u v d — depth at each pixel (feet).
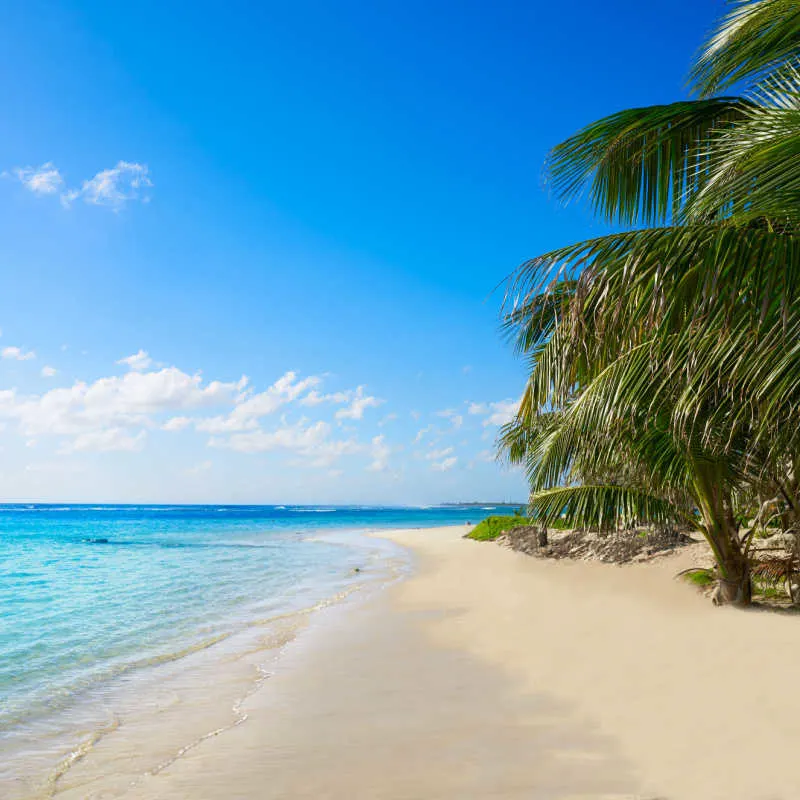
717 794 12.00
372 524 250.37
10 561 87.56
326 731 17.66
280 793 13.71
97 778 15.11
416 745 16.11
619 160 24.47
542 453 28.91
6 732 18.78
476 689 20.84
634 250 14.48
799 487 25.07
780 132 15.30
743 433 23.49
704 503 28.55
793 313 13.10
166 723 19.30
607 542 56.54
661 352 15.99
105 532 190.60
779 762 13.01
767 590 33.76
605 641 25.64
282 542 128.47
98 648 31.37
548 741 15.67
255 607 43.70
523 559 62.85
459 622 33.68
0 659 29.07
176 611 42.75
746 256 13.25
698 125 22.91
